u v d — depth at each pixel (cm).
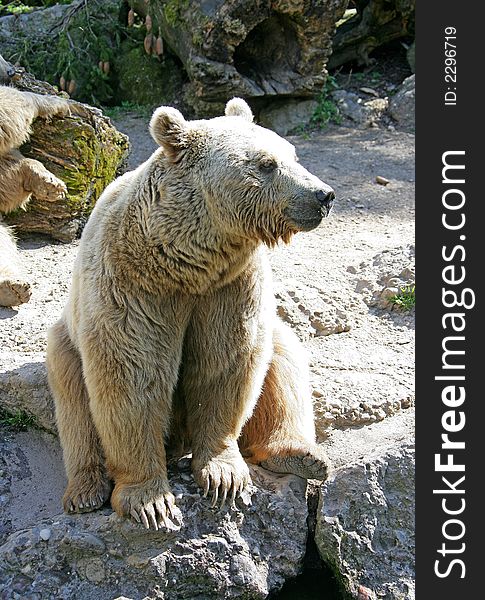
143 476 438
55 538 437
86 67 1125
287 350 499
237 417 457
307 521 481
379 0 1138
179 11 1024
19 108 737
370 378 580
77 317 446
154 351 429
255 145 415
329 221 850
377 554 468
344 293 684
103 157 804
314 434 505
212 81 1022
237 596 446
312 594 473
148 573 433
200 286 427
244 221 414
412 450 493
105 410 432
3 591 429
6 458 520
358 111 1110
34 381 533
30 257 739
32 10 1218
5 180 739
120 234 428
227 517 450
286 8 1001
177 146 420
